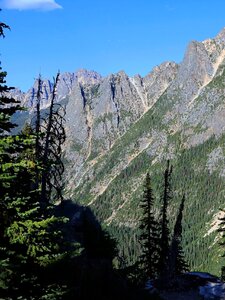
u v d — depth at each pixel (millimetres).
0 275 10508
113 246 32188
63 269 13578
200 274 39750
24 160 11469
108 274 21312
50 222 11500
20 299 11062
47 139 26312
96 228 33844
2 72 11430
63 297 13500
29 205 11719
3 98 11555
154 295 25969
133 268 24922
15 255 11148
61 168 27938
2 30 11469
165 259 48656
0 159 11227
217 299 33906
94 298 17766
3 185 11008
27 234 11391
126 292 21578
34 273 11922
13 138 11180
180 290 36094
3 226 11102
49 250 11766
